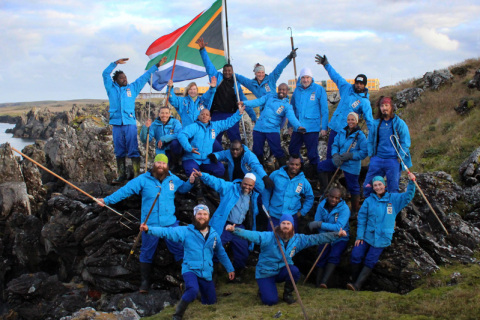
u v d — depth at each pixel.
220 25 12.33
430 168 14.69
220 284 9.05
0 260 12.41
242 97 11.59
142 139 11.05
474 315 6.32
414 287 7.98
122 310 8.28
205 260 7.57
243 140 14.47
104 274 9.58
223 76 11.29
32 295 10.02
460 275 7.86
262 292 7.72
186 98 11.20
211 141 9.97
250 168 9.51
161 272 9.25
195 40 12.31
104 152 14.32
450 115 18.86
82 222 10.35
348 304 7.29
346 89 10.29
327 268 8.65
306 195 9.20
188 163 9.77
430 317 6.45
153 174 8.77
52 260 12.09
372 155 9.20
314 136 10.84
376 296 7.59
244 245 8.88
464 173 12.25
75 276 10.70
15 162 14.19
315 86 10.80
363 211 8.50
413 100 22.22
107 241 9.67
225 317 7.20
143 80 10.95
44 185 14.46
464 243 8.88
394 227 8.79
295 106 11.09
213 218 8.75
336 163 9.47
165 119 10.40
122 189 8.68
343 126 10.18
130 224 9.75
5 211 13.11
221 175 9.99
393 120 8.94
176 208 9.94
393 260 8.41
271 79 11.41
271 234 7.55
